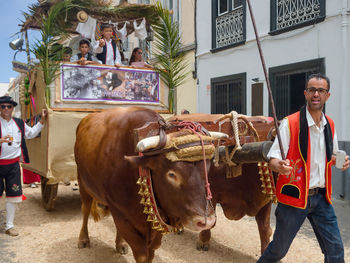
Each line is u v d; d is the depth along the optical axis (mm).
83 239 4078
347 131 7016
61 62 4828
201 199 2164
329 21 7332
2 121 4539
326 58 7418
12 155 4504
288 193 2510
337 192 6684
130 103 5309
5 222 5023
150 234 2811
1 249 4012
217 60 10461
